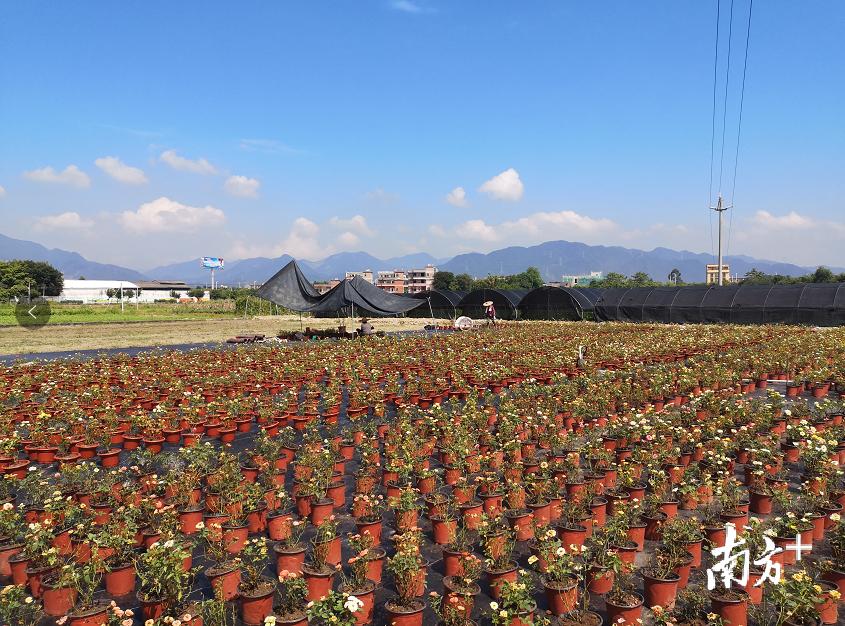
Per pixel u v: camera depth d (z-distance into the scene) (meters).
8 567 7.86
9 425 14.23
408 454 11.08
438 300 67.50
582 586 7.23
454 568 7.72
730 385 18.75
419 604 6.84
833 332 35.66
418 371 23.84
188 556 7.12
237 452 13.67
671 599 6.77
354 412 16.95
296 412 16.73
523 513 8.96
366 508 9.62
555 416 14.25
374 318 64.88
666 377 18.56
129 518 7.86
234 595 7.11
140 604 6.98
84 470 10.58
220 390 19.73
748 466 11.09
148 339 39.91
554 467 10.71
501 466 11.91
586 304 56.31
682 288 55.03
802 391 19.86
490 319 53.53
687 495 9.52
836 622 6.52
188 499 9.56
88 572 6.92
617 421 13.16
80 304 93.88
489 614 6.56
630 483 9.73
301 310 37.34
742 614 6.42
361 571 6.97
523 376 21.97
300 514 9.55
